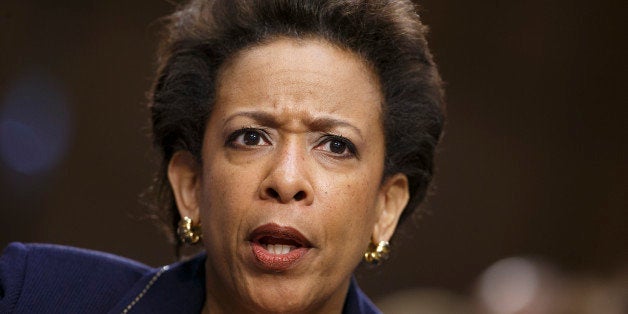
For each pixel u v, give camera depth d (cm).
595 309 1187
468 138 2259
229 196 566
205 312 636
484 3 2252
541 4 2258
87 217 2022
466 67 2259
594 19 2253
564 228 2248
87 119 2047
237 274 568
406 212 643
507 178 2261
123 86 2078
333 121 569
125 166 2053
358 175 579
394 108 605
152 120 635
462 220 2238
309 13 582
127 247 2031
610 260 2183
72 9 2050
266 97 568
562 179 2258
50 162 2000
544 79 2269
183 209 618
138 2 2103
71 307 632
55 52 2034
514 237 2248
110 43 2080
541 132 2272
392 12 599
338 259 577
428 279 2164
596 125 2259
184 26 616
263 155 566
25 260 648
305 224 556
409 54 608
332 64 578
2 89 1975
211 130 589
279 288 561
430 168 636
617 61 2248
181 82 605
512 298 1291
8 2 1992
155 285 643
